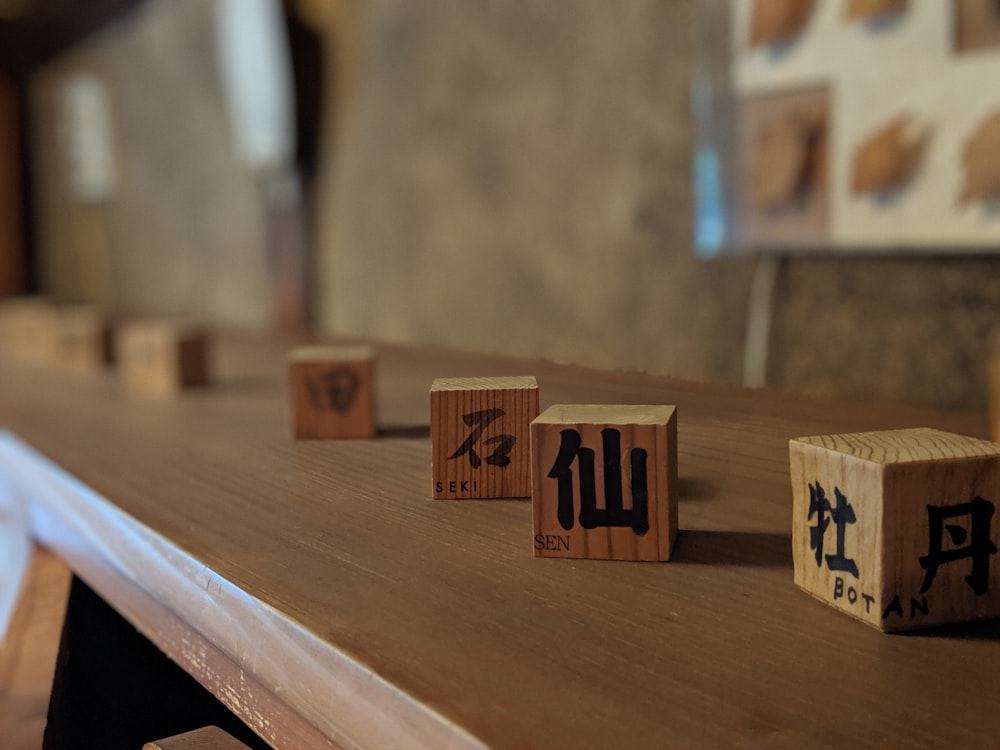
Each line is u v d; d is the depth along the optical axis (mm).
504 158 2697
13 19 4785
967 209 1746
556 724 389
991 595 499
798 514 550
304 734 498
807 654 463
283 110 3326
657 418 610
